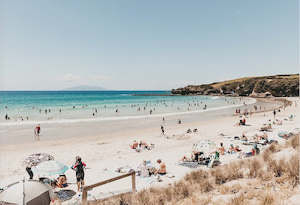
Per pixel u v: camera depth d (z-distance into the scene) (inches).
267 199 172.9
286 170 233.5
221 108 2427.4
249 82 6028.5
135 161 554.9
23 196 255.9
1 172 483.5
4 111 2053.4
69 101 3715.6
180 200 227.5
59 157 620.1
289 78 5064.0
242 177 267.9
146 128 1160.8
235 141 743.1
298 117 1389.0
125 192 306.2
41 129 1124.5
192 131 1010.7
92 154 647.1
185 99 4603.8
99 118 1561.3
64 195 345.7
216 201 195.3
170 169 468.1
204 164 498.0
